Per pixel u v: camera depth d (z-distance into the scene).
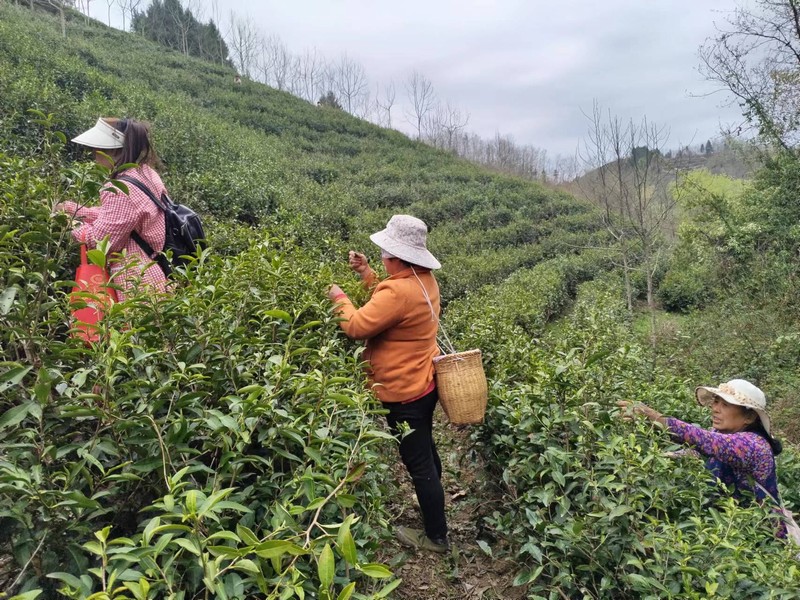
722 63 10.18
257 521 1.72
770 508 2.52
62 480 1.46
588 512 2.36
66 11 34.00
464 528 3.21
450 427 4.49
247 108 27.89
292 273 2.71
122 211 2.55
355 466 1.56
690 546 2.01
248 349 2.12
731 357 7.45
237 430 1.48
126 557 1.15
